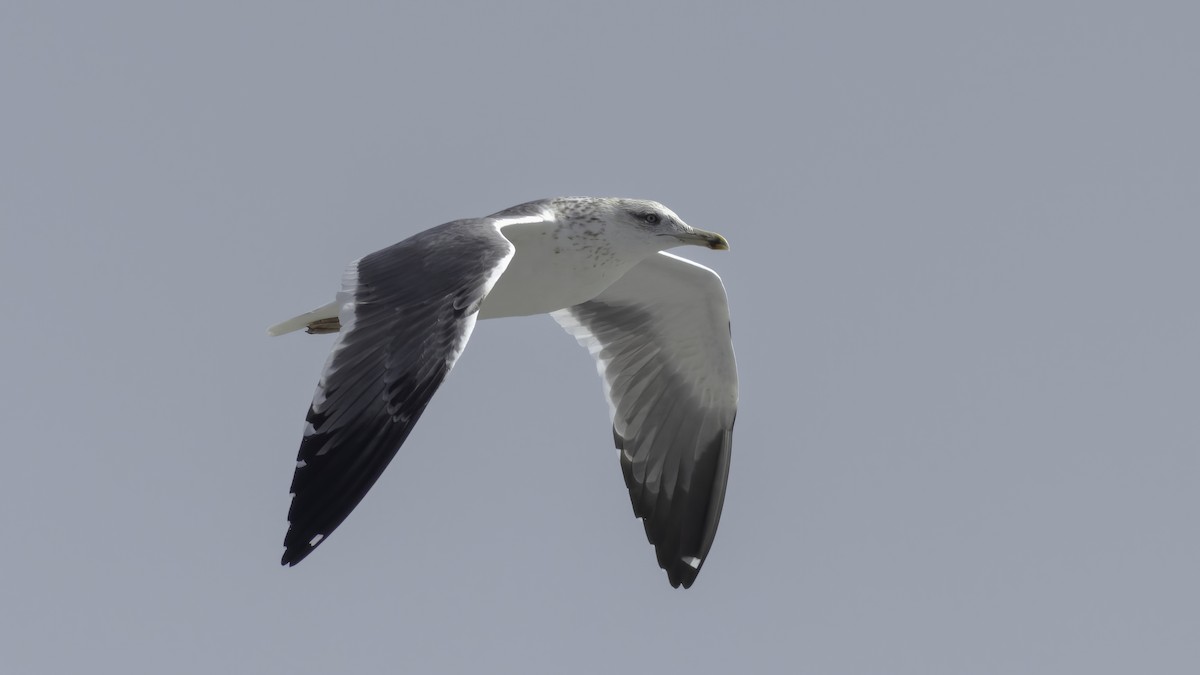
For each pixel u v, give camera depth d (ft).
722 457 51.98
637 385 52.03
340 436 35.40
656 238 46.14
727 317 50.11
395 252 39.06
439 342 36.65
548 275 45.68
